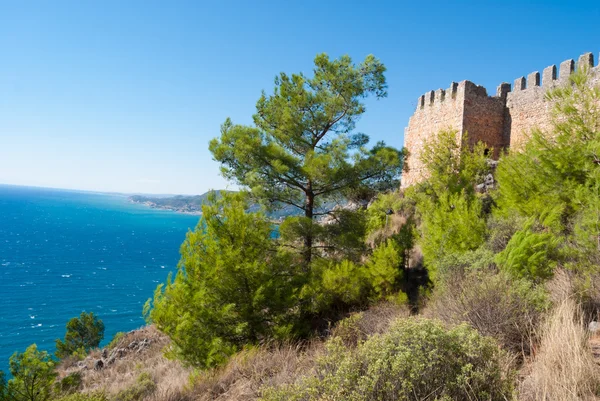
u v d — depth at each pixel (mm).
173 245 164625
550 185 9086
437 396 2918
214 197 10969
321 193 15141
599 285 5215
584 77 9688
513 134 22312
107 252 131375
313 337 9781
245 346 9062
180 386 8266
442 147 20359
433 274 9781
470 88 22594
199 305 9562
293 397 3168
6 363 38062
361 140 16047
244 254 10500
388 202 20938
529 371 3887
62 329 50281
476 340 3197
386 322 7758
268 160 14008
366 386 2918
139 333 21188
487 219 10672
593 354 3748
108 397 9336
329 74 15188
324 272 12047
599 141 8430
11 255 112938
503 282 5309
